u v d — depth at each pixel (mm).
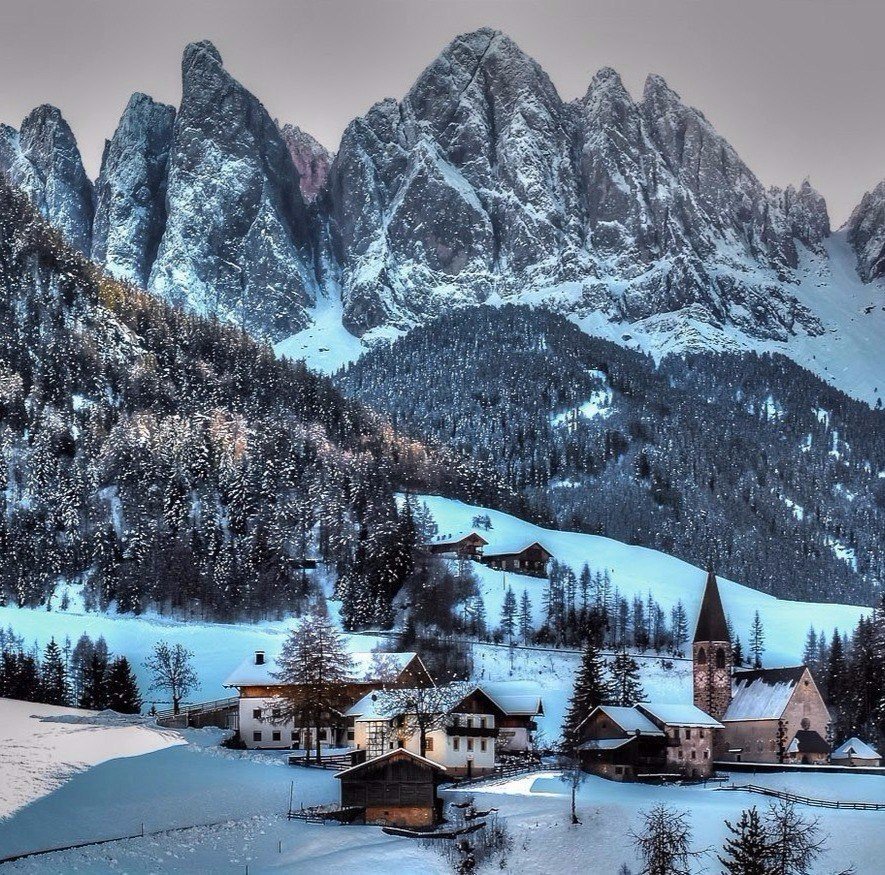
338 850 127438
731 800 147875
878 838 130875
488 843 130375
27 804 133250
